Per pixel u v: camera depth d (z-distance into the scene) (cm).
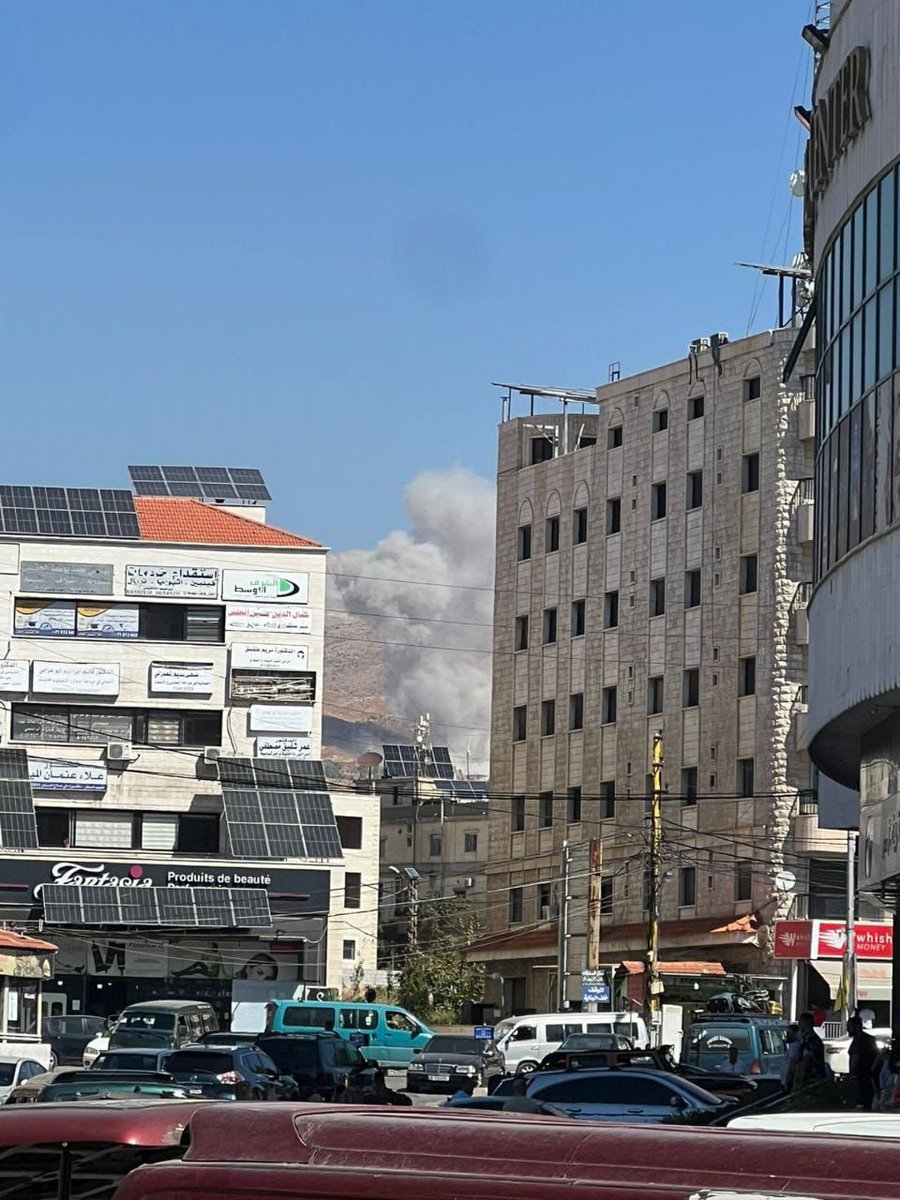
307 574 7562
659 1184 332
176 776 7369
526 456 8344
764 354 7031
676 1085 2836
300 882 7231
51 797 7288
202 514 7800
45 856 7075
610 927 7388
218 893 7169
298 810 7344
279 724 7469
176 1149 562
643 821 7350
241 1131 367
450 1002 7944
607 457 7812
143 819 7344
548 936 7638
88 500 7644
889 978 6500
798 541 6894
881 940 5816
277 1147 362
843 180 2686
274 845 7238
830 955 5741
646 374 7644
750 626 7006
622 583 7656
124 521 7550
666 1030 5588
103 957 7106
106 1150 575
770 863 6738
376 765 11350
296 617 7531
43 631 7400
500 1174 342
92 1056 4941
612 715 7662
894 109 2469
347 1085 3584
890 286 2467
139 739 7419
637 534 7606
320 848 7281
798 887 6706
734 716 7019
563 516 8031
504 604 8306
